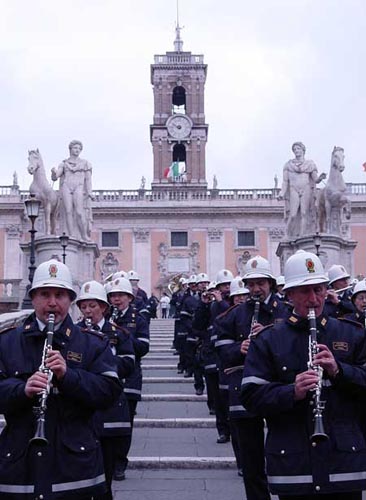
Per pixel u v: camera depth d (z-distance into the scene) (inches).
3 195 2183.8
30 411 172.4
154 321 1305.4
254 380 176.9
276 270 2198.6
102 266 2202.3
